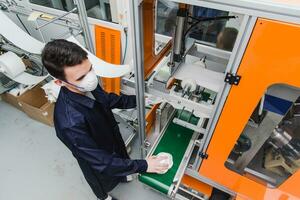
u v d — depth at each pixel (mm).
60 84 1085
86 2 2139
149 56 1313
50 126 2471
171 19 1604
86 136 1105
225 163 1410
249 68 863
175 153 1476
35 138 2359
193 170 1518
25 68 2344
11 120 2559
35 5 2518
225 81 944
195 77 1192
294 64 773
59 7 2420
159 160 1381
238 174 1335
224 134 1160
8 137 2377
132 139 2260
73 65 930
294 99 1026
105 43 2287
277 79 839
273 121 1206
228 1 760
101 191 1620
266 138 1309
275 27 726
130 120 2246
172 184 1303
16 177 2043
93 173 1404
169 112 1690
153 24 1224
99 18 2219
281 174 1395
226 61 1392
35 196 1912
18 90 2479
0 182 2010
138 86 1242
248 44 808
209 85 1145
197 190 1705
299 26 690
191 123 1493
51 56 901
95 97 1249
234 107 1017
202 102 1214
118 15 2041
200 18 1216
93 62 1771
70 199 1883
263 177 1381
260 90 902
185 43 1303
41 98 2568
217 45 1557
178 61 1270
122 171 1209
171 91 1232
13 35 1828
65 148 2256
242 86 929
